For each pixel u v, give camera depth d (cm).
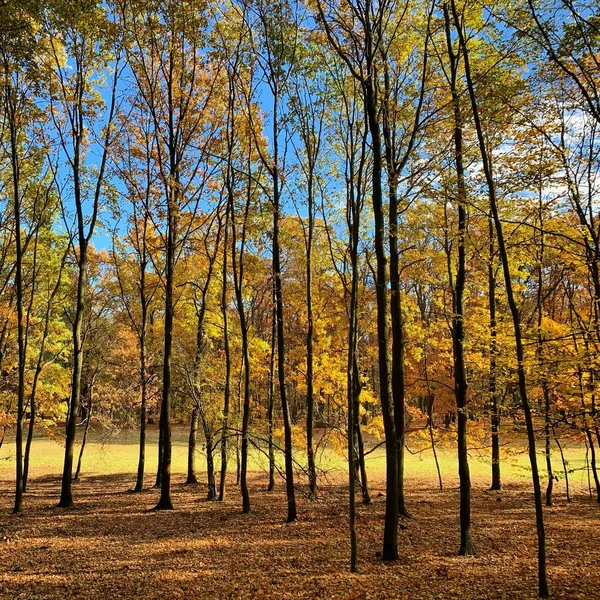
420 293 1759
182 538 1070
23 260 1619
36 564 883
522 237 1040
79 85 1329
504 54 788
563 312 1384
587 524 1159
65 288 1909
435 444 1549
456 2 854
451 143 967
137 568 862
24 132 1342
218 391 1595
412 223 1205
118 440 3238
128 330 2300
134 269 1822
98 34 1200
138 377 2211
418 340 1416
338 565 866
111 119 1434
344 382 1480
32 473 2203
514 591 717
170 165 1414
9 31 1105
